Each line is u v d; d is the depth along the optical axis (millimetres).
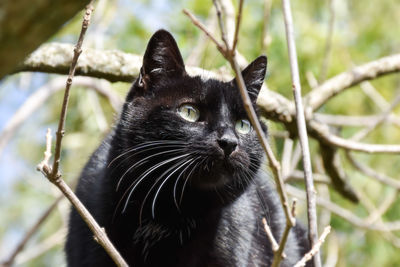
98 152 4852
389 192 8250
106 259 4242
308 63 7891
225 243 4535
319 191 7828
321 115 7281
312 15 8656
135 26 7914
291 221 2719
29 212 8898
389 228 6820
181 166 4180
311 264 5750
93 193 4492
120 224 4375
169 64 4645
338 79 6184
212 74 5645
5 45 1756
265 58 4949
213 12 7234
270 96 5730
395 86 8953
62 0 1756
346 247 8266
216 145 4242
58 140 2859
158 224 4469
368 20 9102
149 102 4516
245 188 4602
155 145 4363
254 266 4789
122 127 4488
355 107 8508
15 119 6418
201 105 4480
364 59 8727
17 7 1721
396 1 9180
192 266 4551
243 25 7844
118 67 5355
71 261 4625
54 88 6789
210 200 4492
